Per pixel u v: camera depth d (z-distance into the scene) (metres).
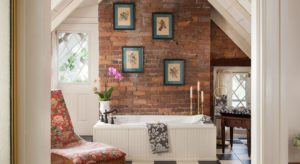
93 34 6.29
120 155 3.29
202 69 5.85
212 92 6.34
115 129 4.68
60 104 3.58
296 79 1.76
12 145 1.06
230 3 4.24
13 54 1.06
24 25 1.07
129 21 5.80
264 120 1.49
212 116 6.31
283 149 1.49
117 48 5.82
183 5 5.84
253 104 1.57
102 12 5.79
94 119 6.27
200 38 5.84
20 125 1.08
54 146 3.34
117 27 5.79
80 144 3.52
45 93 1.12
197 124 4.77
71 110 6.26
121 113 5.84
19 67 1.07
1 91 1.00
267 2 1.48
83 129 6.27
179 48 5.84
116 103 5.83
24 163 1.08
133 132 4.70
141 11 5.82
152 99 5.84
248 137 4.85
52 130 3.38
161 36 5.81
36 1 1.08
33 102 1.08
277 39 1.49
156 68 5.84
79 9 6.25
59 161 3.11
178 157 4.73
